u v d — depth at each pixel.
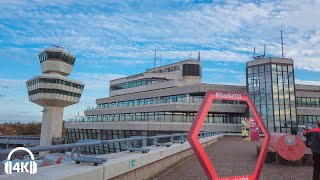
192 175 8.44
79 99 87.38
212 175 4.51
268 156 11.17
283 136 10.72
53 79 79.56
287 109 61.91
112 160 6.15
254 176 5.11
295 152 10.60
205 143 21.25
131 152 7.98
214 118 64.62
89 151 41.59
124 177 6.41
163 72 88.88
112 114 81.44
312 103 71.44
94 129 78.69
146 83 82.06
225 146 22.27
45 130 81.75
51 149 4.53
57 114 83.12
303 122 68.31
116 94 92.12
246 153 15.65
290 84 63.50
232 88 67.25
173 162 10.86
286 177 8.30
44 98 79.44
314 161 7.52
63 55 82.94
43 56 83.88
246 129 34.59
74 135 89.38
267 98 62.44
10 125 155.62
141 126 64.38
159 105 67.25
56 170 4.82
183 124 62.66
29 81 84.94
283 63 63.91
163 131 63.12
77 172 4.72
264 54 68.81
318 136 7.46
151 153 8.11
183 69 82.94
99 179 5.30
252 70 65.81
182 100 66.31
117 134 71.19
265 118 61.91
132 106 74.88
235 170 8.91
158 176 8.27
